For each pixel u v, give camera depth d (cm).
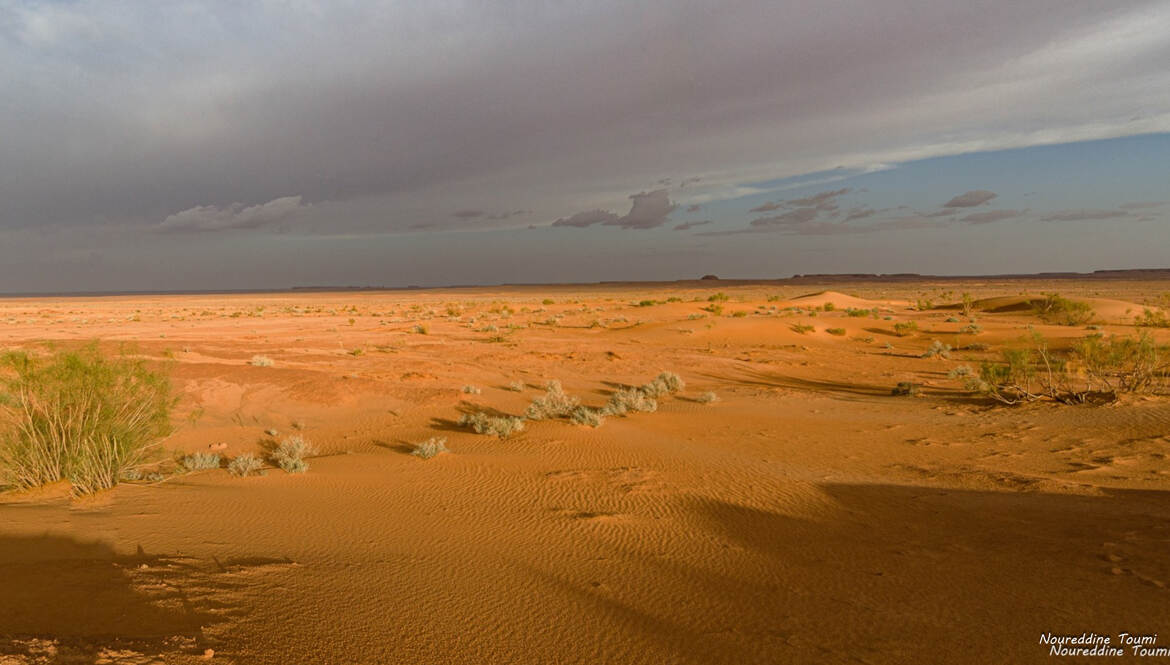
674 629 627
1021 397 2136
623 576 767
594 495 1140
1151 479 1188
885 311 7644
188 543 822
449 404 2116
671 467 1348
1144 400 1903
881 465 1377
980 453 1463
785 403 2264
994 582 729
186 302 14938
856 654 571
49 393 1092
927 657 562
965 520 984
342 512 1019
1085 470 1273
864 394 2492
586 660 564
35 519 892
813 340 4562
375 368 2766
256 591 667
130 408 1220
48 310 9450
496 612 657
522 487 1193
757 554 845
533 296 18362
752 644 594
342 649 556
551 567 795
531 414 1961
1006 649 570
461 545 873
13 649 468
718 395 2484
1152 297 10444
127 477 1198
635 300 12462
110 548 783
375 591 693
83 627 540
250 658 520
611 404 2058
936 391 2486
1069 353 3158
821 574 771
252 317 7488
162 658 490
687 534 930
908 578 750
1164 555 793
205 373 2289
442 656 560
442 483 1219
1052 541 867
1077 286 18400
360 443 1684
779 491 1166
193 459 1378
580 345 4116
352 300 16450
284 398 2125
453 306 10012
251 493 1113
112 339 3881
